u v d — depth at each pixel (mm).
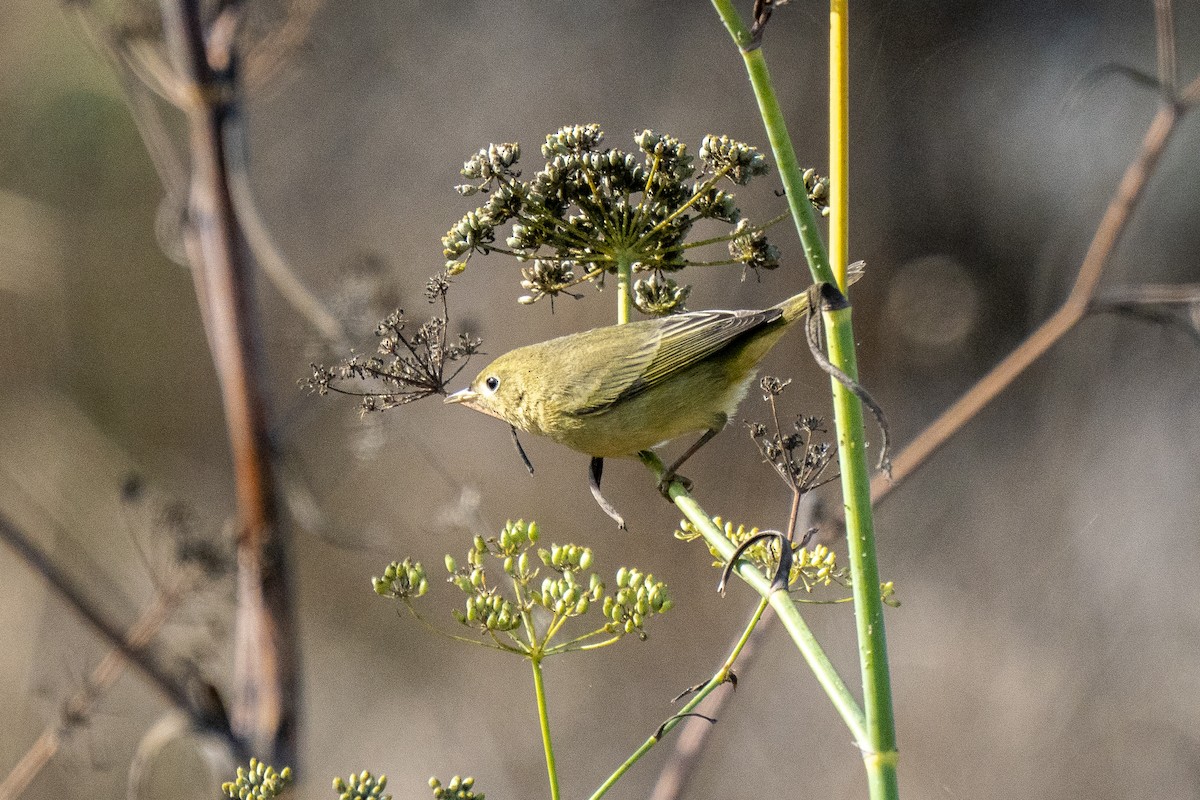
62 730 7766
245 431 8094
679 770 6918
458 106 16422
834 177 3869
